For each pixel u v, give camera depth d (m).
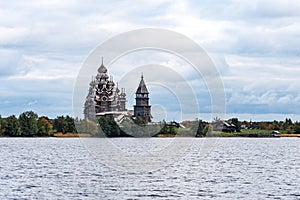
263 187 54.84
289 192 51.09
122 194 49.41
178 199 46.81
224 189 53.09
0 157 107.00
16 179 60.94
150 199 46.88
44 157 105.62
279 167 82.38
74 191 51.00
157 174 67.00
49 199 46.28
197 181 59.88
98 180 59.78
